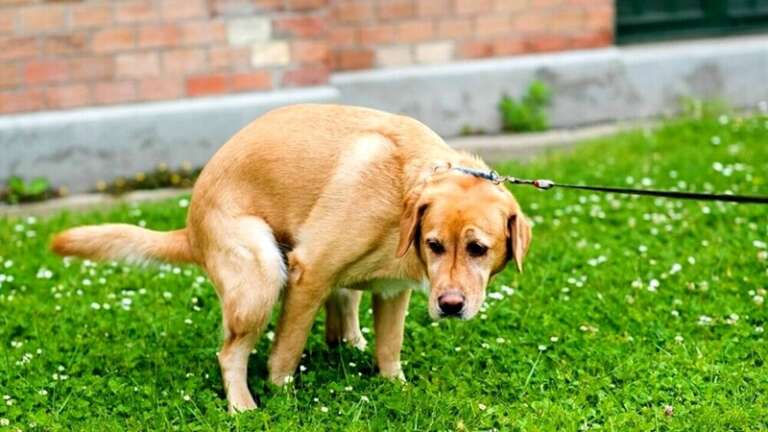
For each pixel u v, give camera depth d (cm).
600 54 497
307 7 451
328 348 325
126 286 355
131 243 308
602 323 332
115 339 327
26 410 298
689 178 421
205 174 304
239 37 448
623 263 361
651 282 346
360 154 294
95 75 440
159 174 446
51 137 436
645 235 380
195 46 445
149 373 312
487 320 333
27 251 377
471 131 486
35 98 437
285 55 453
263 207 299
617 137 470
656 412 291
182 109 444
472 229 281
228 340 301
